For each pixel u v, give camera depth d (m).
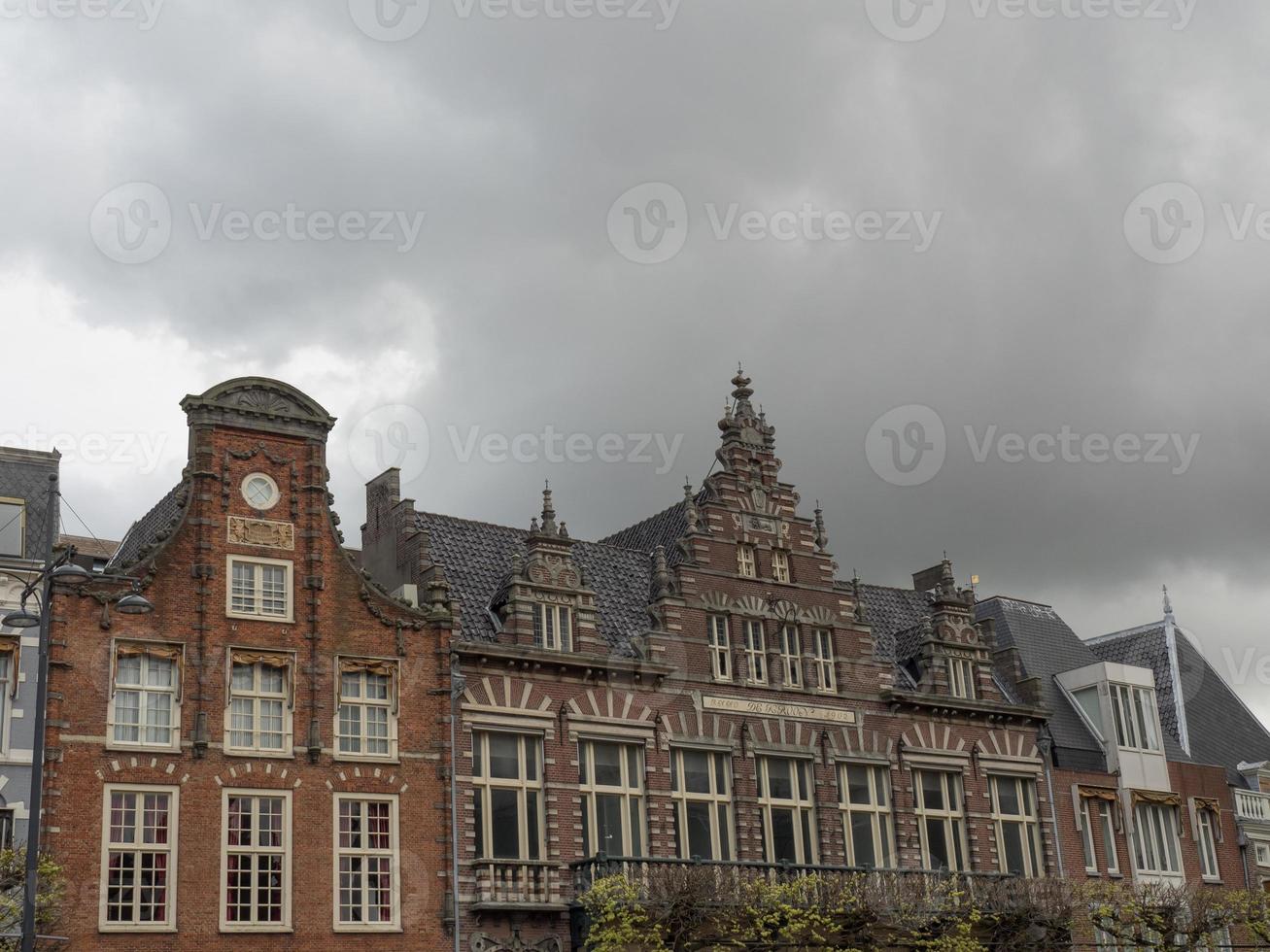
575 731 41.44
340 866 36.75
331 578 38.59
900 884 43.34
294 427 39.16
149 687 35.66
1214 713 63.34
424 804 38.16
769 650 46.47
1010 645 54.16
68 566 28.94
